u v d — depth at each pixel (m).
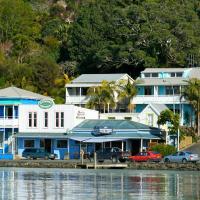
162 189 171.00
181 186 177.88
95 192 164.50
